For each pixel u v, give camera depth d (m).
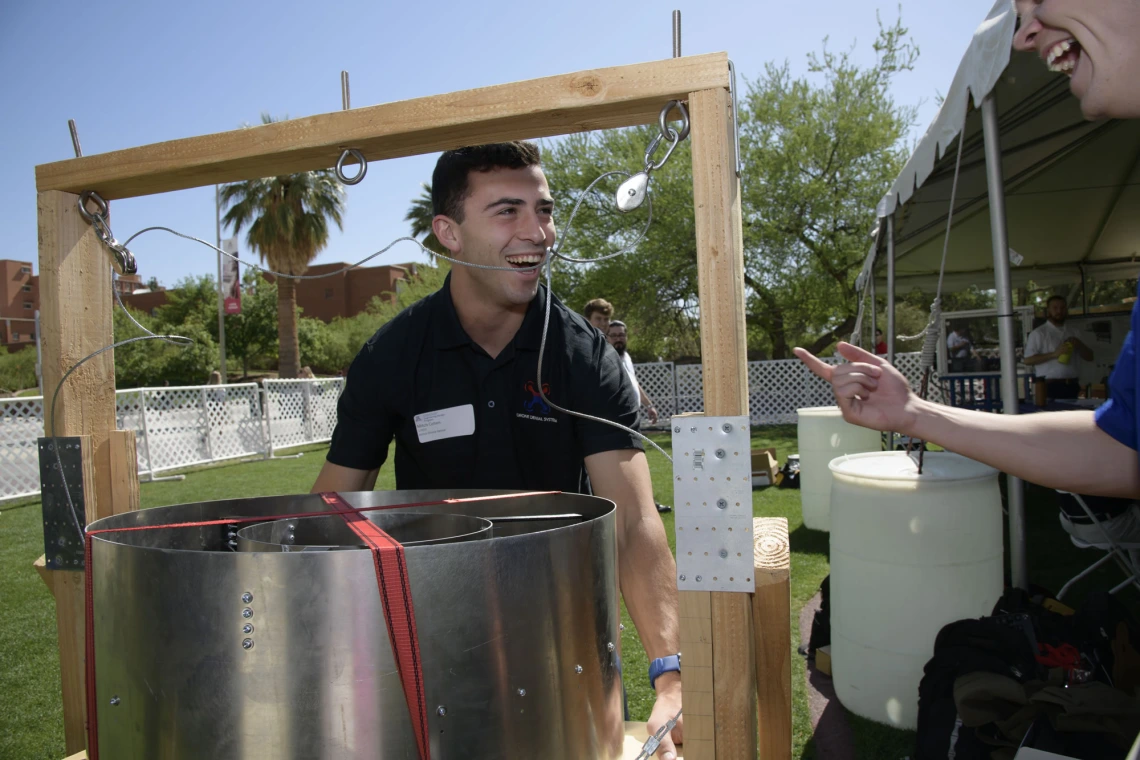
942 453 2.61
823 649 2.92
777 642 1.08
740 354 0.82
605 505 1.02
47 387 1.21
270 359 39.06
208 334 35.62
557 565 0.80
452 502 1.09
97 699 0.84
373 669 0.71
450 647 0.73
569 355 1.39
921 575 2.27
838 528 2.49
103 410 1.26
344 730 0.71
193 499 7.76
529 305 1.41
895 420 1.13
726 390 0.82
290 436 14.44
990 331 8.87
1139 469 1.01
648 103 0.85
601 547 0.88
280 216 19.41
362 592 0.71
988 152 2.95
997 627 1.97
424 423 1.43
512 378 1.40
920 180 4.03
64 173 1.15
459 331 1.40
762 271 17.14
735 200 0.84
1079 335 6.51
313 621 0.71
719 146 0.80
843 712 2.53
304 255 20.45
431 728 0.72
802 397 15.18
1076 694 1.69
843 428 4.98
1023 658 1.90
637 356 21.39
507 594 0.76
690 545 0.84
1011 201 6.06
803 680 2.83
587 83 0.85
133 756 0.78
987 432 1.09
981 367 8.84
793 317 17.86
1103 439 1.04
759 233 16.59
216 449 12.08
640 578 1.27
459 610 0.73
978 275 9.04
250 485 8.88
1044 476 1.06
